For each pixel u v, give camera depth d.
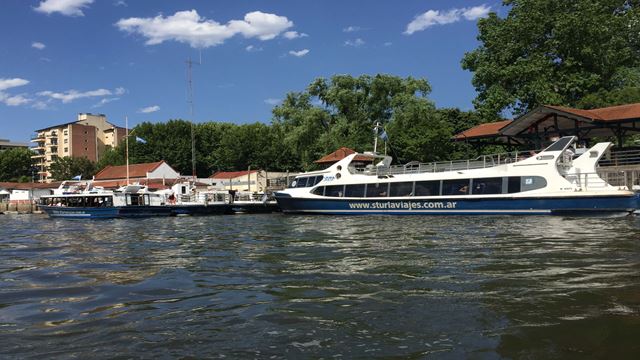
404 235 17.14
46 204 43.78
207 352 5.53
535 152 28.41
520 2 45.81
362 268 10.48
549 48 43.91
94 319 6.98
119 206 39.19
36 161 129.00
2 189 79.06
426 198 28.39
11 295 8.77
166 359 5.33
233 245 16.09
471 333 5.93
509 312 6.70
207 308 7.48
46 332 6.40
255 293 8.41
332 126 54.66
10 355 5.54
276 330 6.28
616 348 5.31
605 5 45.34
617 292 7.57
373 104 56.06
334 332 6.13
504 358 5.13
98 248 16.41
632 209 23.09
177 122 94.94
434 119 50.06
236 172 78.12
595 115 31.58
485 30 48.69
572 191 24.48
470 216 26.31
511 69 43.19
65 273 11.08
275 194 34.78
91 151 127.31
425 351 5.40
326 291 8.38
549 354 5.20
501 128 35.66
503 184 26.33
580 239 14.48
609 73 44.84
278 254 13.30
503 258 11.12
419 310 6.98
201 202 43.84
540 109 32.59
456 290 8.09
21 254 15.33
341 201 31.56
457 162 29.09
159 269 11.27
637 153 29.84
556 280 8.55
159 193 44.28
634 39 46.16
